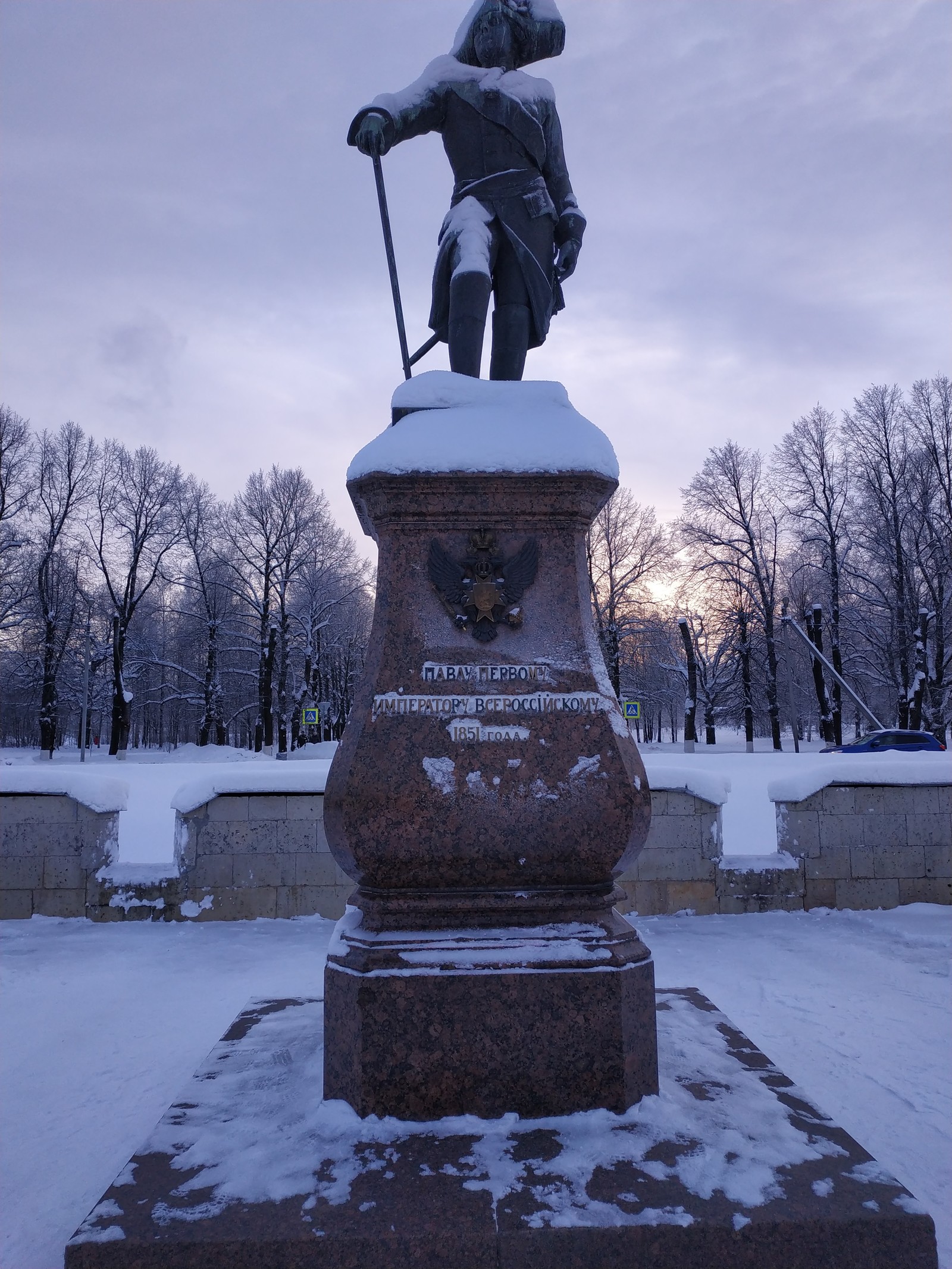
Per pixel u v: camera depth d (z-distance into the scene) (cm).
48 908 827
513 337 469
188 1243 249
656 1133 307
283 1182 278
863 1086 430
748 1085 353
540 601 370
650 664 5525
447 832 337
